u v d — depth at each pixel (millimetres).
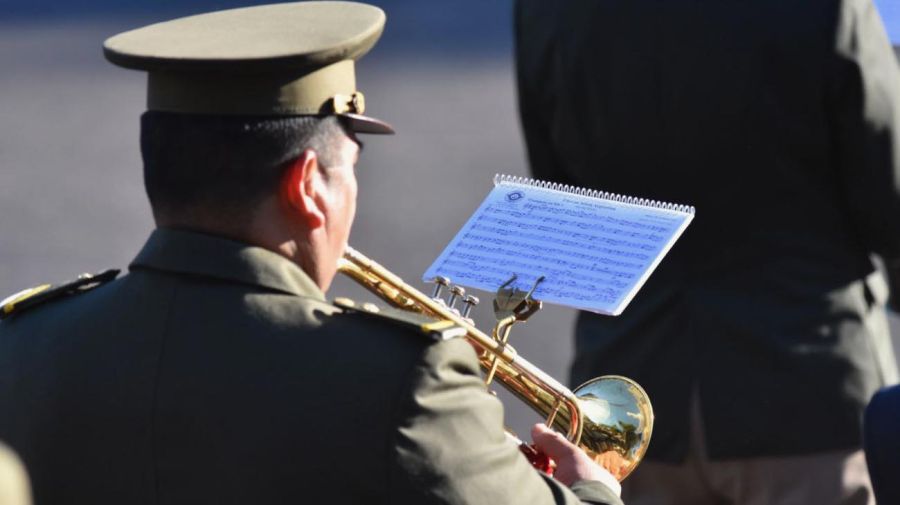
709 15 11773
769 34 11633
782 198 12008
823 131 11844
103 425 7379
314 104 7453
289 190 7402
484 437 7199
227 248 7402
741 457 12211
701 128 11938
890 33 14430
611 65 12234
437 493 7004
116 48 7555
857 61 11594
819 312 12070
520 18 13008
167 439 7246
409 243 26344
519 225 9469
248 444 7113
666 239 9109
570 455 8609
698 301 12211
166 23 8078
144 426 7285
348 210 7672
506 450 7305
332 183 7539
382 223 27312
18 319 8008
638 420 9828
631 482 12828
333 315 7336
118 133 34406
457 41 41562
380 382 7094
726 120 11852
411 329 7215
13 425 7613
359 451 7027
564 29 12492
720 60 11781
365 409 7059
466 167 30719
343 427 7051
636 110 12172
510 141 32562
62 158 32344
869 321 12336
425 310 9008
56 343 7660
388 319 7266
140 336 7430
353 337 7227
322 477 7047
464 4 45656
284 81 7379
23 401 7621
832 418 12078
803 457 12156
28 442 7531
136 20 46781
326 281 7703
